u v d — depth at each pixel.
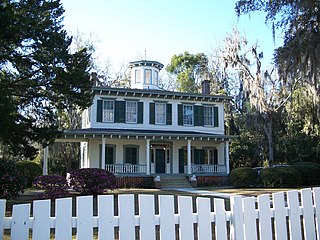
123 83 38.56
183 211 3.37
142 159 24.33
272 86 27.88
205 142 26.09
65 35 14.85
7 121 11.28
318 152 26.52
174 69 45.97
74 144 32.06
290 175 20.77
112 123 24.05
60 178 13.48
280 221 3.69
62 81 14.15
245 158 32.03
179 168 24.95
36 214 3.01
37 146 29.41
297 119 26.80
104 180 14.94
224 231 3.49
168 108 25.59
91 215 3.14
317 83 13.63
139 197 3.26
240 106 34.22
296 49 13.09
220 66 36.62
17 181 9.88
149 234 3.23
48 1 14.51
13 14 11.85
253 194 15.40
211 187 21.77
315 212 3.93
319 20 11.96
